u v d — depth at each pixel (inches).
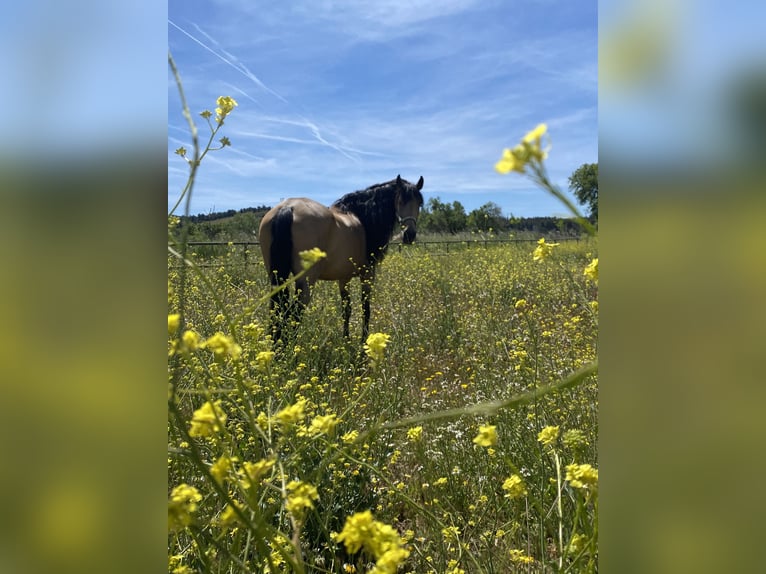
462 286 330.3
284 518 69.7
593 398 109.0
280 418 49.1
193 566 64.1
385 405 128.4
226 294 201.6
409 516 98.7
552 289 292.5
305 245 200.1
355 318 265.4
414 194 253.9
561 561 53.1
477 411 41.3
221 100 62.9
